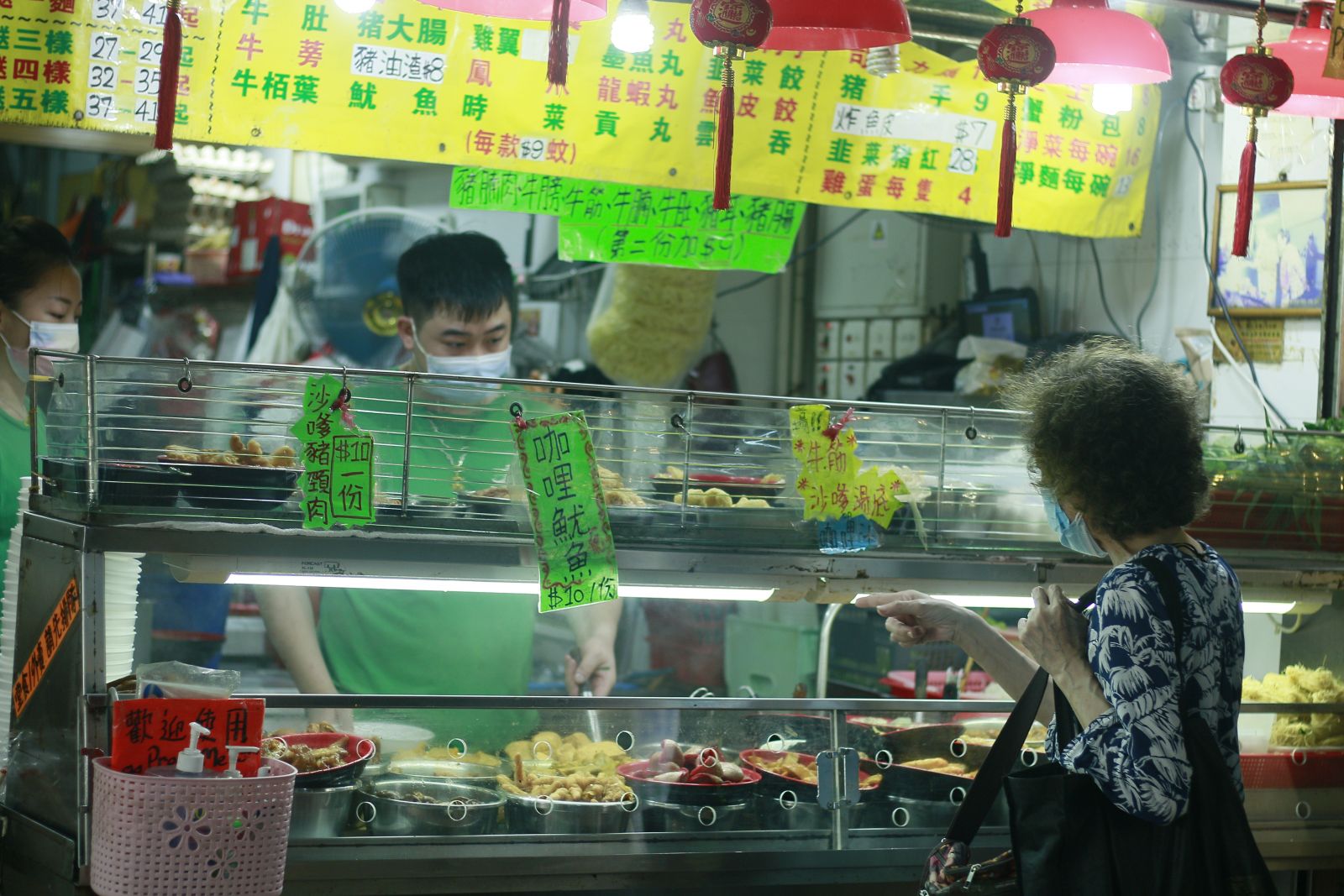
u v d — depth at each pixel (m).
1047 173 3.65
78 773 1.79
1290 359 3.71
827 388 5.46
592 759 2.15
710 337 5.42
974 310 4.92
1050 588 1.83
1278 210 3.73
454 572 2.02
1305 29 3.02
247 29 2.92
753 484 2.24
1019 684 2.03
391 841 1.98
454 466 2.07
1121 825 1.65
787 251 3.59
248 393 1.97
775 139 3.35
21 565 2.09
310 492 1.93
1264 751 2.57
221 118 2.93
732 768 2.18
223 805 1.65
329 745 2.04
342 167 5.43
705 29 2.13
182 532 1.87
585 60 3.16
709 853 2.09
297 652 2.86
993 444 2.37
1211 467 2.57
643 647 4.55
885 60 3.39
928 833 2.27
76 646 1.83
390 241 5.14
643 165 3.25
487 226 5.38
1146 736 1.60
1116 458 1.73
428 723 2.10
